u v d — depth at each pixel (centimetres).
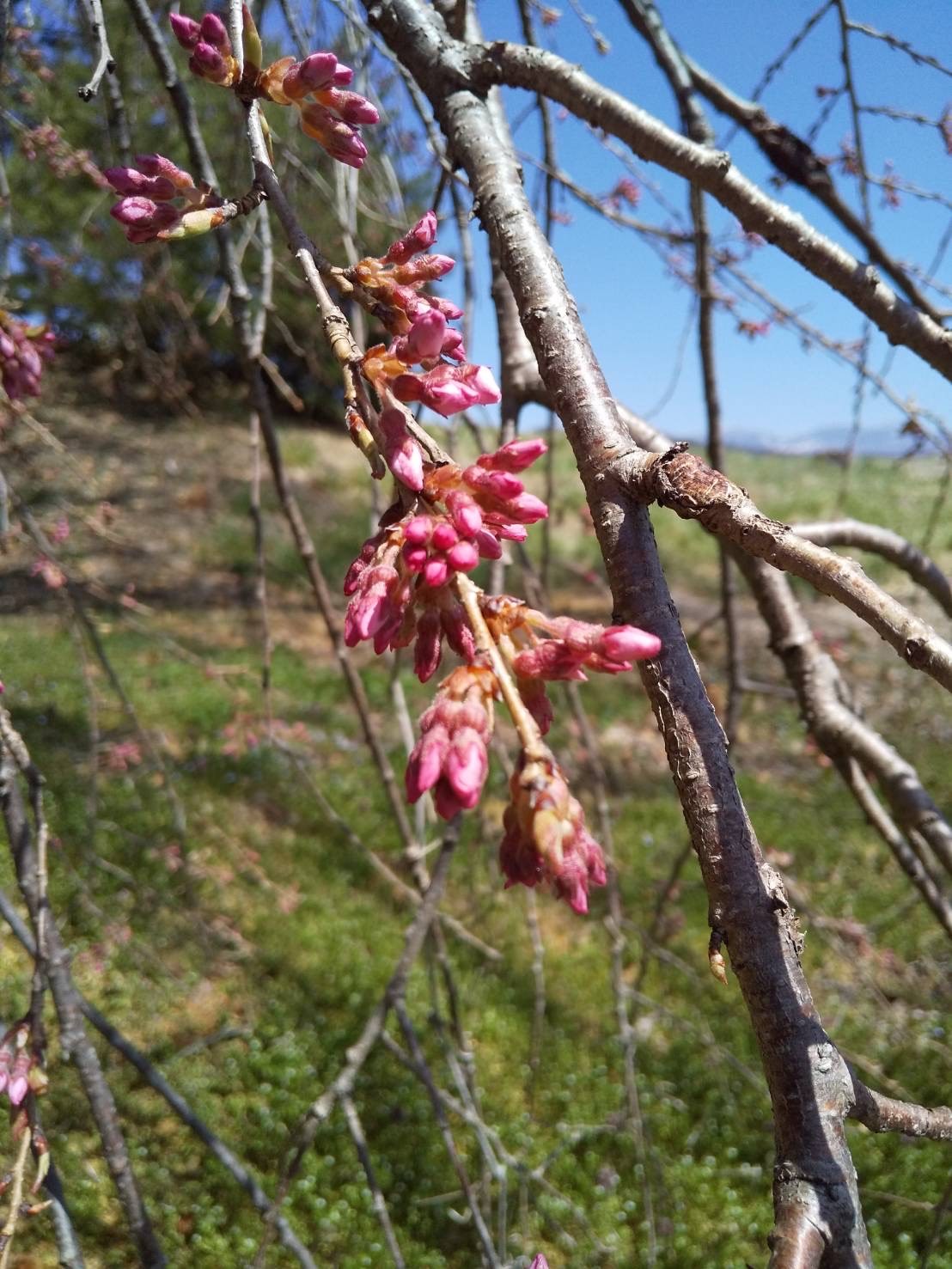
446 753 73
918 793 227
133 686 812
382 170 342
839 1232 68
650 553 86
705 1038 455
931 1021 570
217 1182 436
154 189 106
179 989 518
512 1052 540
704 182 157
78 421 1247
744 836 77
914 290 244
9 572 959
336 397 1489
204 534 1206
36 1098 146
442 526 80
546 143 267
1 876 496
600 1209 451
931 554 1154
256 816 691
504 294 229
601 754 847
